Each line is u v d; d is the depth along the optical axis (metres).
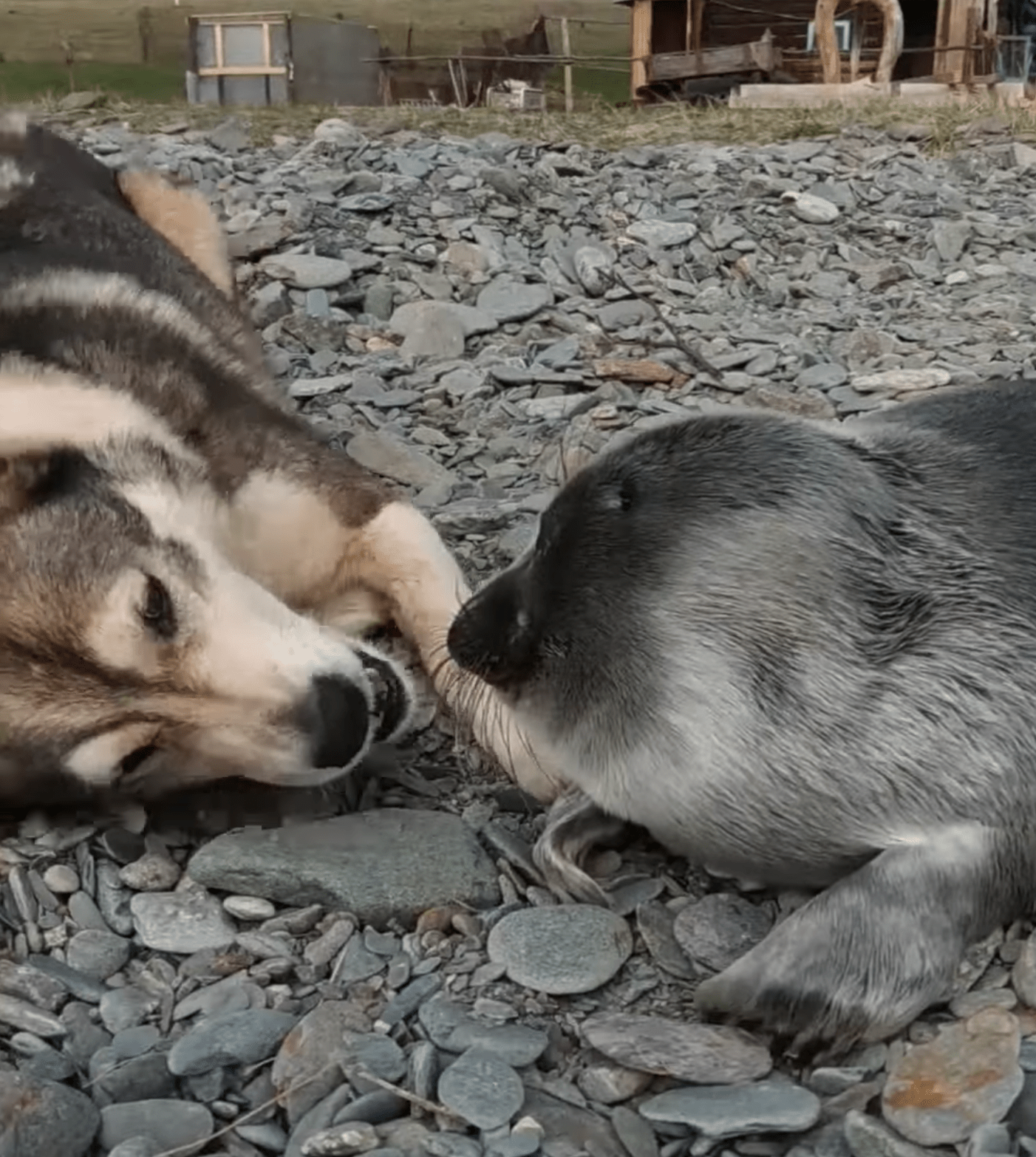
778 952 0.80
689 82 4.46
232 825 0.99
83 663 0.95
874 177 2.33
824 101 3.41
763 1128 0.76
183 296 1.27
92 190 1.41
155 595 0.96
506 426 1.46
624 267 1.87
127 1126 0.78
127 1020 0.85
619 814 0.89
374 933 0.89
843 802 0.82
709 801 0.84
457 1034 0.82
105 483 0.99
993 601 0.83
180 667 0.95
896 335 1.67
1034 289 1.86
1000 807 0.82
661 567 0.84
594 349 1.62
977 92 3.60
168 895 0.92
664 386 1.53
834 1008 0.79
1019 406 0.92
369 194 2.04
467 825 0.96
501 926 0.87
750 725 0.83
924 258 2.00
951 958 0.80
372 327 1.67
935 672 0.82
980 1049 0.78
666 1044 0.79
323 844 0.94
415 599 1.10
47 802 0.99
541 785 0.98
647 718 0.84
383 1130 0.77
